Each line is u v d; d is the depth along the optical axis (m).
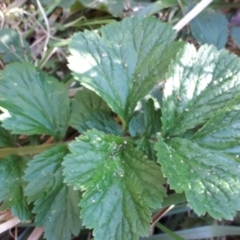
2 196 0.19
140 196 0.17
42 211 0.19
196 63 0.19
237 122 0.18
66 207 0.19
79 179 0.17
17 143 0.23
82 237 0.23
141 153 0.18
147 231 0.17
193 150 0.18
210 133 0.19
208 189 0.17
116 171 0.18
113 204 0.17
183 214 0.25
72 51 0.20
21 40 0.26
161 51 0.20
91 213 0.17
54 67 0.27
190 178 0.17
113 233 0.17
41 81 0.21
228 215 0.16
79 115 0.21
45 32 0.27
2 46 0.26
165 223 0.24
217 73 0.19
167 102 0.19
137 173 0.18
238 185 0.17
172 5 0.28
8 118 0.19
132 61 0.20
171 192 0.23
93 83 0.19
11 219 0.21
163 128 0.19
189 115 0.19
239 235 0.24
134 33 0.21
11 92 0.20
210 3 0.29
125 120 0.20
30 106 0.20
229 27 0.29
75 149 0.17
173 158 0.18
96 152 0.18
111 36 0.20
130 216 0.17
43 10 0.26
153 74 0.20
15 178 0.20
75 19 0.28
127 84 0.20
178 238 0.22
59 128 0.21
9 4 0.27
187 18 0.26
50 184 0.19
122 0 0.28
